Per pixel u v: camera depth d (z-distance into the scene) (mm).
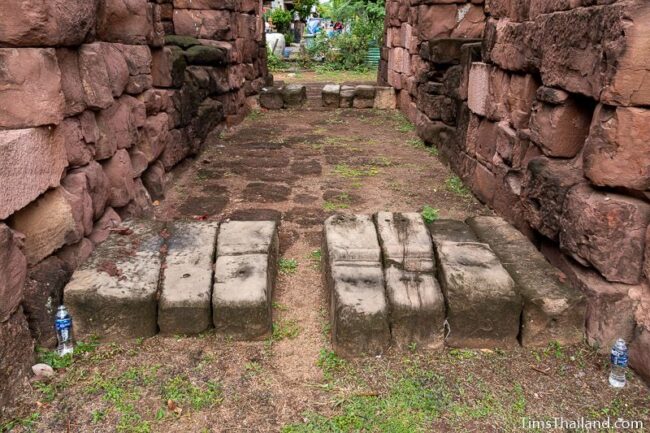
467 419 2301
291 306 3162
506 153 4184
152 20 4922
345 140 7516
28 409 2309
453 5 7164
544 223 3137
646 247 2537
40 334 2604
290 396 2436
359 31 18625
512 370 2604
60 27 2809
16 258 2377
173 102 5262
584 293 2775
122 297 2717
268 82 11562
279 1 24453
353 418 2295
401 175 5777
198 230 3463
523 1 3877
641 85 2398
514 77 4090
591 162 2662
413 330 2719
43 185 2646
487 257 3041
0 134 2391
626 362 2498
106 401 2375
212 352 2721
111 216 3604
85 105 3195
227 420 2293
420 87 7809
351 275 2928
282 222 4406
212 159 6367
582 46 2854
